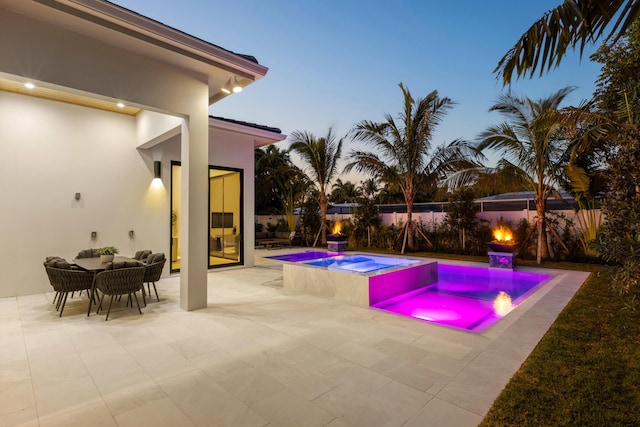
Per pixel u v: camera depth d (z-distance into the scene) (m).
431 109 10.12
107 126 6.59
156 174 7.16
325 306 4.82
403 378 2.62
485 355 3.03
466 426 2.00
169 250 7.32
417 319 4.17
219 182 8.69
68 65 3.62
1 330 3.87
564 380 2.42
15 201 5.59
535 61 2.20
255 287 6.15
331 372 2.75
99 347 3.35
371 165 11.01
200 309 4.69
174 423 2.10
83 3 3.29
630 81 5.37
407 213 10.91
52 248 5.93
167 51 4.11
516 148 8.20
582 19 1.89
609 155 6.66
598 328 3.53
